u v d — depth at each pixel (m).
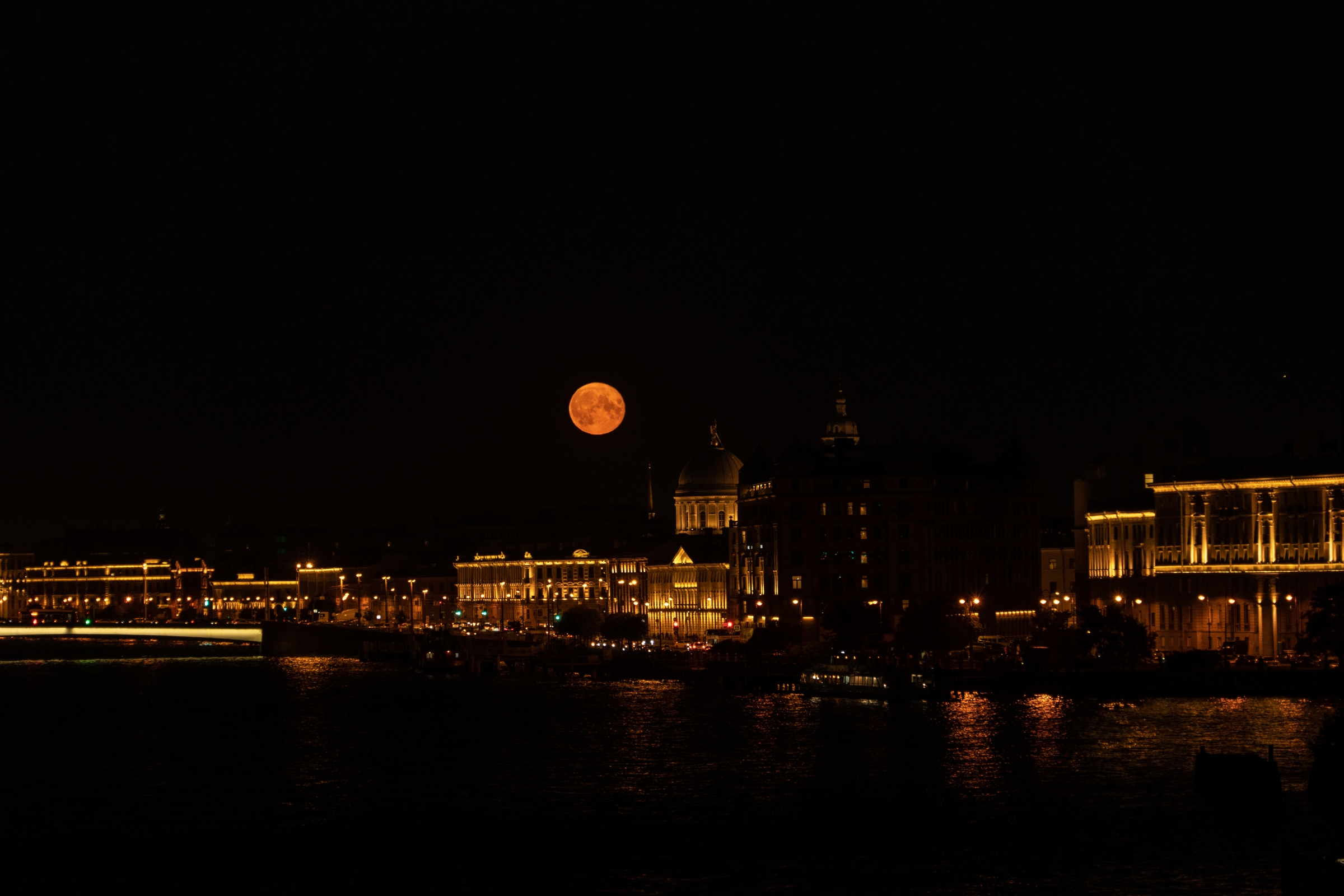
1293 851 116.38
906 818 154.12
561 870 138.25
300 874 139.12
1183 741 192.25
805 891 130.75
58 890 135.88
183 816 164.62
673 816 158.00
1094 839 143.88
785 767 183.75
